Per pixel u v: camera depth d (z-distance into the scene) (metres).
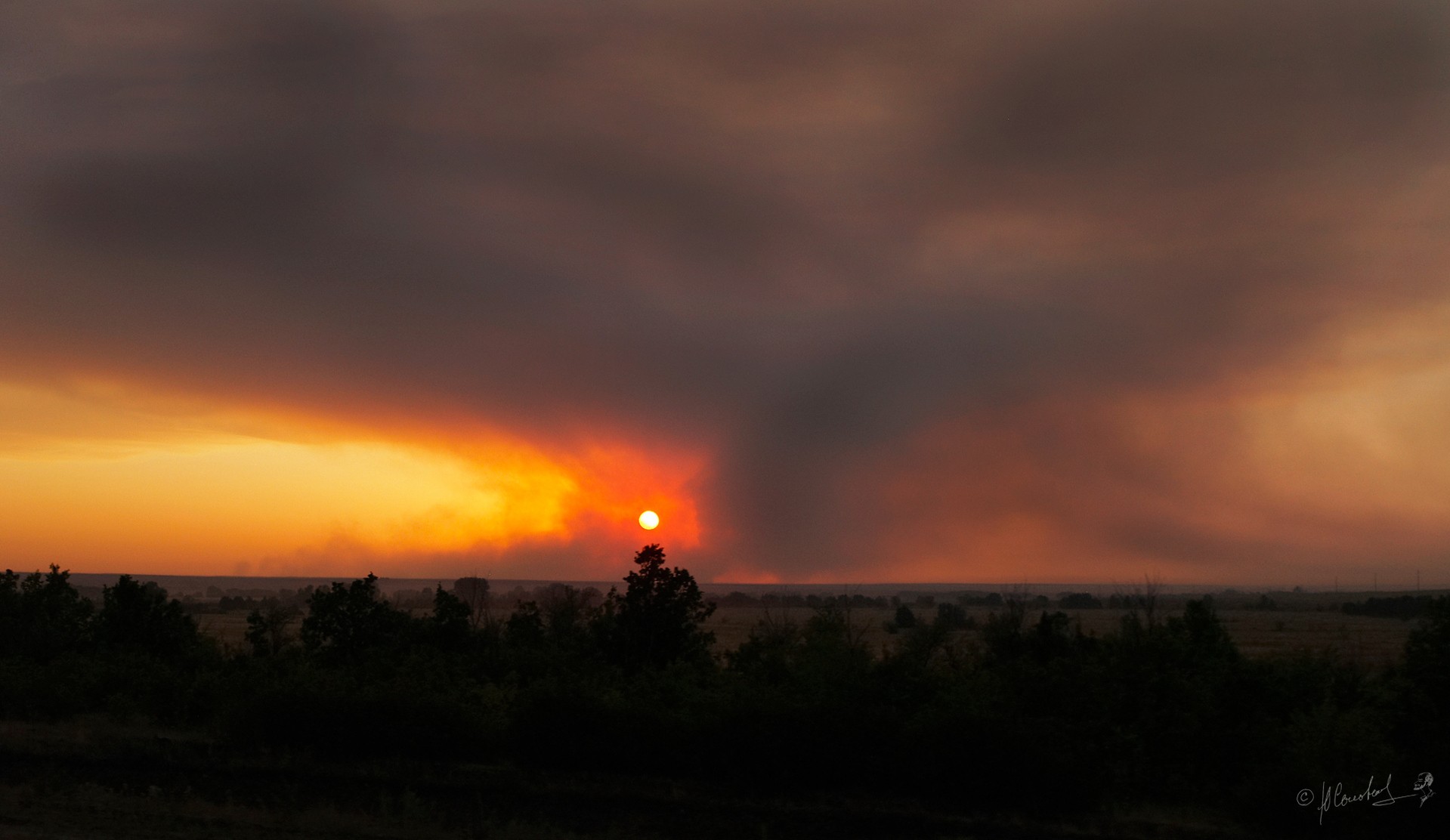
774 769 17.94
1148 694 19.55
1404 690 17.89
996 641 24.97
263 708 20.75
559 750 19.34
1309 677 20.73
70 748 20.58
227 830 14.91
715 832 15.69
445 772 19.06
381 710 20.33
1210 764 18.47
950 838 15.46
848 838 15.55
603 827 15.86
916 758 17.52
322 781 18.56
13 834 14.24
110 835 14.35
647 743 19.05
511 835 15.05
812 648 22.30
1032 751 17.22
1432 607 18.36
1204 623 22.22
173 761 19.78
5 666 26.48
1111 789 18.19
